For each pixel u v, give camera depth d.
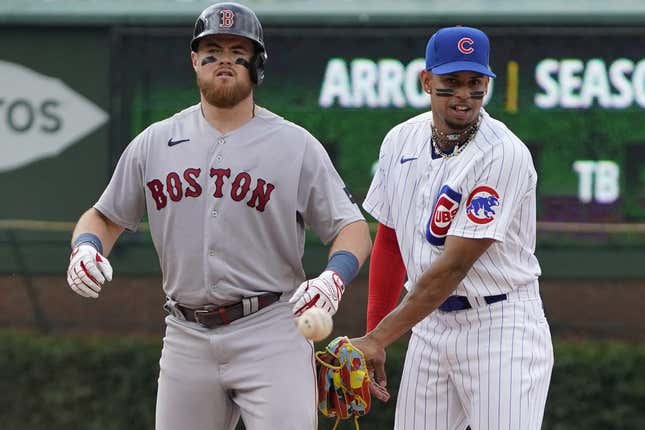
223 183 17.25
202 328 17.58
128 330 46.44
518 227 18.34
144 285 46.72
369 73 46.56
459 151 18.14
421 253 18.58
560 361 41.09
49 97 48.75
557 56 46.25
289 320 17.64
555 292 46.53
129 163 17.86
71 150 48.72
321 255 47.19
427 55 18.14
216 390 17.70
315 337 16.33
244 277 17.33
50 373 42.69
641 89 46.06
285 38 46.69
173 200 17.41
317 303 16.62
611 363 40.97
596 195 46.25
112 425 42.34
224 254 17.30
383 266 19.78
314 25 46.62
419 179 18.62
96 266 16.98
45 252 46.97
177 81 47.59
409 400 19.31
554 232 46.66
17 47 48.69
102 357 42.44
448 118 17.88
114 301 46.66
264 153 17.34
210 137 17.44
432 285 17.86
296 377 17.45
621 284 46.50
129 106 47.69
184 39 47.59
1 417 42.94
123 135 47.75
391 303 19.91
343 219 17.58
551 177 46.31
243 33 16.98
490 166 17.83
